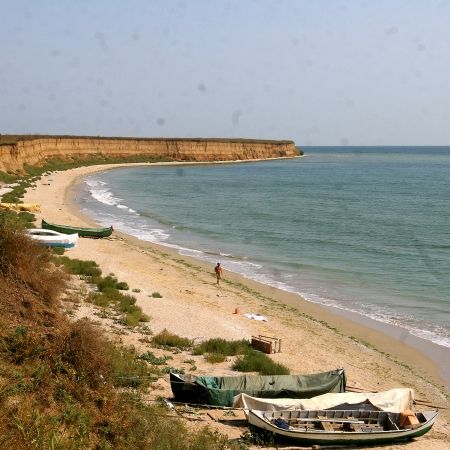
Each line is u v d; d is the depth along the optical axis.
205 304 31.77
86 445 12.22
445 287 38.44
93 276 34.12
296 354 24.98
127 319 26.08
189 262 44.72
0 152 105.44
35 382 13.92
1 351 15.12
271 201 93.50
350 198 99.50
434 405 20.72
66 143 174.88
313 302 34.59
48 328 17.44
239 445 15.41
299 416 17.28
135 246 49.75
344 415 17.59
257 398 17.94
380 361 25.17
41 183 102.19
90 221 63.41
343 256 48.88
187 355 23.34
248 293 35.81
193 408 18.12
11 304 18.77
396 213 79.38
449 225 67.75
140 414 14.92
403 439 17.39
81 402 14.08
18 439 11.25
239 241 55.66
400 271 43.25
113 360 18.64
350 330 29.59
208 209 81.31
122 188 110.19
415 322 31.08
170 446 13.62
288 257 48.12
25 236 25.08
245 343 25.47
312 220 71.44
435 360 25.77
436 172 171.88
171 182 127.75
